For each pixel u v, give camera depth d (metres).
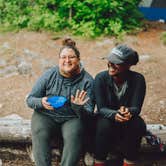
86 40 8.30
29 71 7.33
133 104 4.75
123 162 5.18
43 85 4.75
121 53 4.57
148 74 7.41
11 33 8.47
